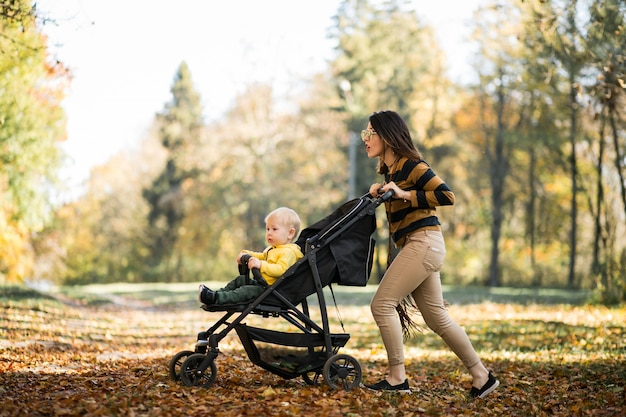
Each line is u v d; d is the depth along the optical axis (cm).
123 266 5800
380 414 522
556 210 4022
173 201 5597
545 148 3481
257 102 4725
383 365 900
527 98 3067
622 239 1978
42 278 2822
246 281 628
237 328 604
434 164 4400
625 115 1817
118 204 5906
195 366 624
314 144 4703
